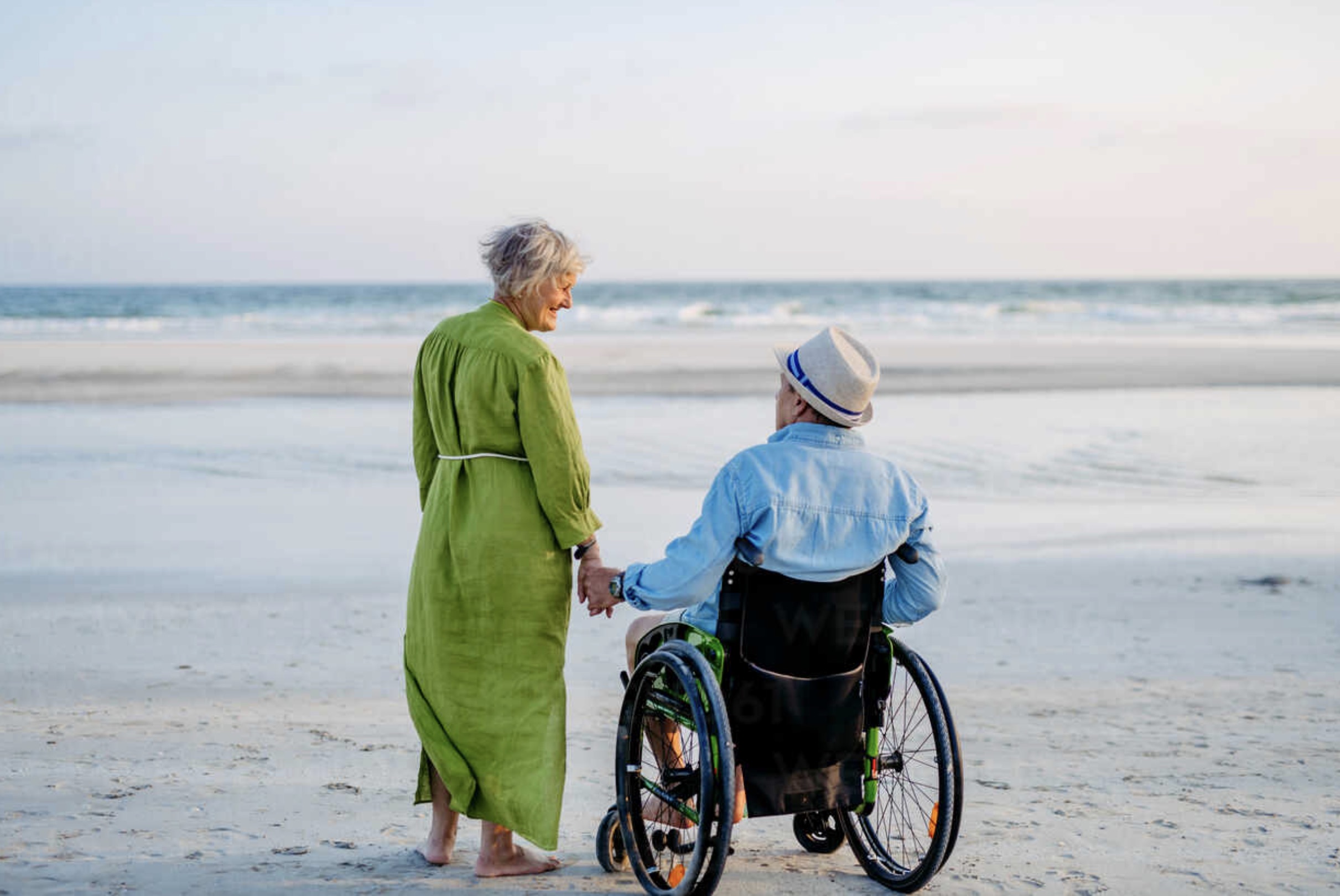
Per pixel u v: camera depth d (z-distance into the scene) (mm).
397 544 8672
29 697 5195
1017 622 6785
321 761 4445
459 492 3428
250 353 25938
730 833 3018
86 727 4789
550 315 3543
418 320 40906
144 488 10898
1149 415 15945
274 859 3502
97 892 3197
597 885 3432
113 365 22719
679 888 3150
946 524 9391
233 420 15367
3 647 6031
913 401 17359
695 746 4406
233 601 7051
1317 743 4816
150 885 3258
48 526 9219
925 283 121188
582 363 23578
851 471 3182
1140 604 7168
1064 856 3629
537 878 3469
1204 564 8148
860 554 3156
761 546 3068
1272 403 17266
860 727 3295
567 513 3385
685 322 41688
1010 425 14945
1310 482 11359
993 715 5230
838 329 3285
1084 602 7215
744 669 3172
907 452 12953
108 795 4004
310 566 7984
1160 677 5781
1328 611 7012
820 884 3455
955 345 29000
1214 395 18172
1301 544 8742
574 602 7496
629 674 3717
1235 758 4629
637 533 8992
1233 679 5746
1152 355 25312
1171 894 3326
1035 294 68000
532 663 3428
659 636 3486
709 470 11773
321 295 73938
